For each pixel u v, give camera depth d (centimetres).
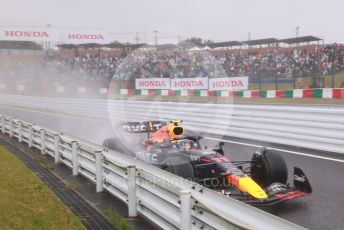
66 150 883
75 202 635
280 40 2739
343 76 2256
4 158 932
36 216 539
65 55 4175
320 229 506
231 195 560
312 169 796
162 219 492
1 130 1460
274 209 577
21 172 802
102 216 565
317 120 963
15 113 2209
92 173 743
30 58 4512
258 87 2467
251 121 1155
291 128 1035
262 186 625
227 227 375
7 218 517
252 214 341
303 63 2481
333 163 838
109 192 672
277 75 2505
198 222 423
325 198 621
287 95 1802
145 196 536
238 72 2644
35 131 1122
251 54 2862
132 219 551
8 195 617
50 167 866
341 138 912
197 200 414
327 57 2430
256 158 638
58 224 515
